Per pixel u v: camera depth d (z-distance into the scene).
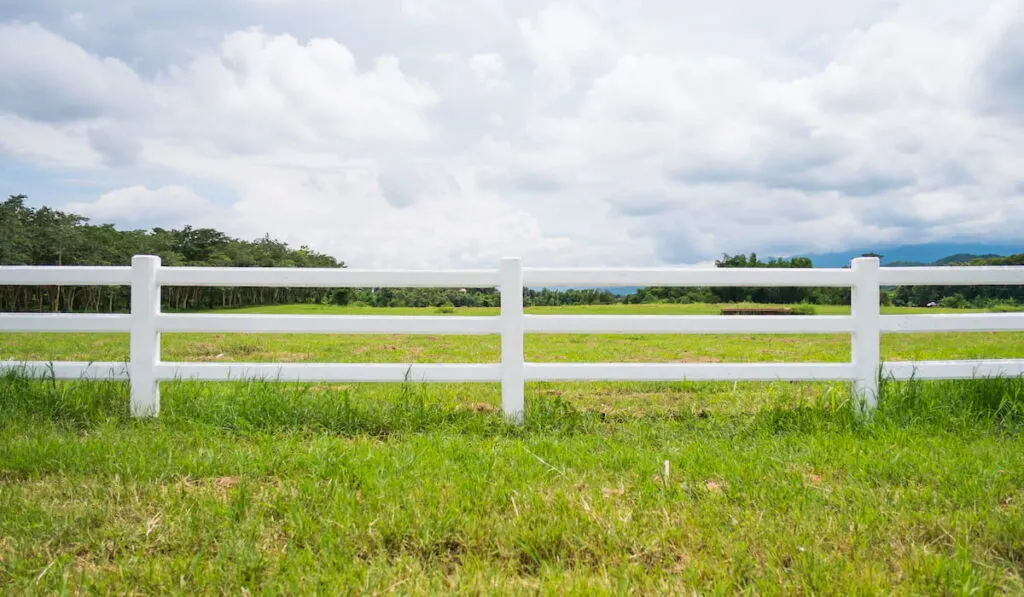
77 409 5.48
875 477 3.88
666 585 2.56
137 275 5.66
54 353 12.68
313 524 3.09
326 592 2.52
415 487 3.61
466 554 2.88
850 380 5.79
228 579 2.60
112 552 2.91
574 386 7.89
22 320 5.69
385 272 5.68
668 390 7.55
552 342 16.95
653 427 5.29
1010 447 4.54
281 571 2.70
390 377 5.68
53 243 78.81
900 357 11.25
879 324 5.67
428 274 5.66
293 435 4.96
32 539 3.00
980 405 5.62
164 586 2.57
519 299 5.60
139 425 5.25
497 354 12.67
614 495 3.57
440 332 5.63
